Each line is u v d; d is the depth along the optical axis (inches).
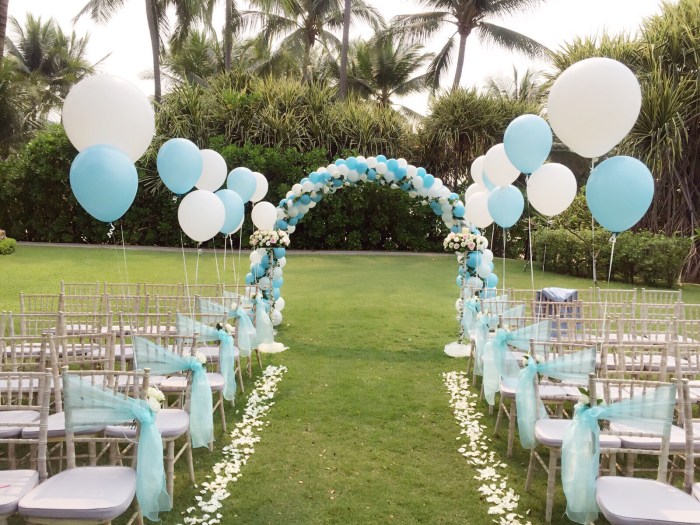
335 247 639.1
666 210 460.8
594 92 130.5
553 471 115.6
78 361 131.4
